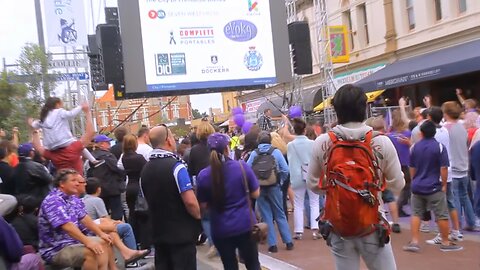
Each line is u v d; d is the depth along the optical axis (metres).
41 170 6.14
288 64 16.55
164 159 4.98
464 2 19.38
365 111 3.62
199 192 5.04
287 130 9.62
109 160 7.76
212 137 5.03
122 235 6.95
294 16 19.84
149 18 15.20
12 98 18.56
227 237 4.94
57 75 19.30
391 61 23.02
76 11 15.64
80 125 20.05
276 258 7.40
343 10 26.22
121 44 14.92
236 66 16.08
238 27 16.06
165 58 15.37
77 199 5.86
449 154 7.84
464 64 16.14
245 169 5.03
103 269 5.60
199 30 15.71
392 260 3.64
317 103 23.61
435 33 20.48
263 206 7.78
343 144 3.49
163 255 5.09
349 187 3.39
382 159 3.55
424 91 20.84
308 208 9.27
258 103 31.88
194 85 15.69
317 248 7.82
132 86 14.98
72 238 5.65
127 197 7.72
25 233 5.69
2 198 5.11
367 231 3.51
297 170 8.36
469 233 7.91
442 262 6.47
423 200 6.96
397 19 22.58
